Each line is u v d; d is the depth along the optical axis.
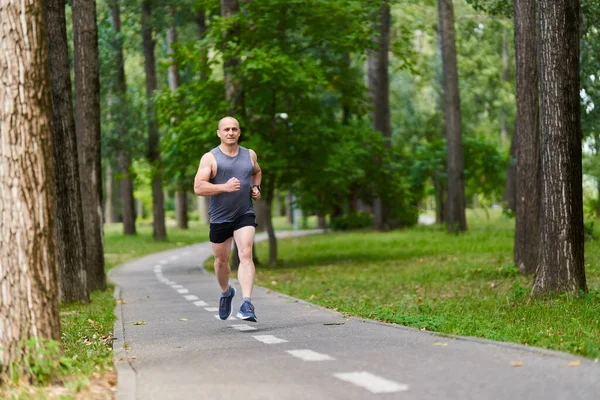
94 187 18.67
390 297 14.53
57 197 15.26
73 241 15.33
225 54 23.38
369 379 5.65
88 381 5.89
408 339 7.69
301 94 24.28
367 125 27.98
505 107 52.56
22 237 6.14
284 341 7.88
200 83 24.92
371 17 25.53
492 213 65.19
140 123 41.94
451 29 36.25
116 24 42.28
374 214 44.81
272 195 26.05
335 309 11.62
